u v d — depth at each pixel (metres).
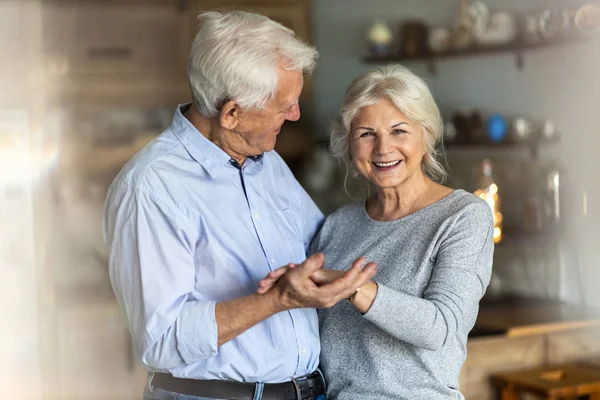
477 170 4.00
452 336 1.71
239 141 1.79
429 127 1.91
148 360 1.71
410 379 1.82
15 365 3.78
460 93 4.32
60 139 3.92
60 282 3.84
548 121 3.86
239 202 1.84
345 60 4.84
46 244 3.84
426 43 4.37
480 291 1.79
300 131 4.80
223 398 1.76
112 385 3.81
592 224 3.63
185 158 1.79
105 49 4.09
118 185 1.75
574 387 2.85
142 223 1.70
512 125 3.95
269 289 1.62
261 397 1.78
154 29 4.19
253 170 1.90
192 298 1.77
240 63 1.68
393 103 1.87
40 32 3.82
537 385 2.85
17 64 3.79
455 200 1.89
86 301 3.82
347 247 2.00
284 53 1.71
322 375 1.92
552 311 3.30
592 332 3.12
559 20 3.67
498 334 2.98
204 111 1.77
